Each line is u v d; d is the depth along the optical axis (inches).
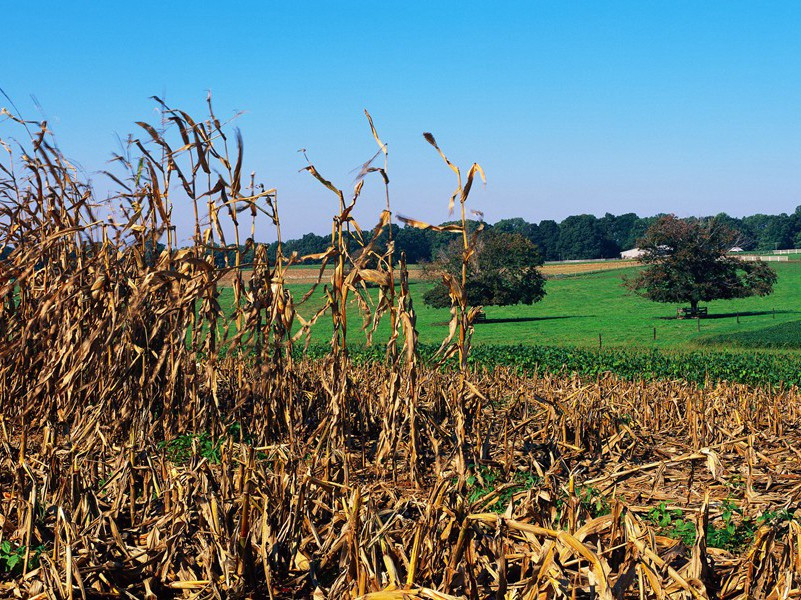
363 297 320.2
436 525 196.2
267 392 344.5
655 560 177.2
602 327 2421.3
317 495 245.8
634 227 7647.6
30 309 382.9
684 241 2534.5
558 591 168.9
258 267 342.3
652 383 614.2
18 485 260.4
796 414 466.3
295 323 2311.8
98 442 310.0
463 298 310.8
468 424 329.7
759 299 3277.6
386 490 268.7
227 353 462.3
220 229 353.4
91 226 355.3
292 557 214.4
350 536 189.6
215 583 198.4
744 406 462.0
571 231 7066.9
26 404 347.3
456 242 2696.9
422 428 340.5
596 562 166.6
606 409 381.4
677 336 2060.8
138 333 358.9
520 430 366.9
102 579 201.2
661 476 228.1
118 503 245.6
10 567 213.5
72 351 347.6
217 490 235.3
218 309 329.7
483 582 196.7
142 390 347.3
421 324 2659.9
